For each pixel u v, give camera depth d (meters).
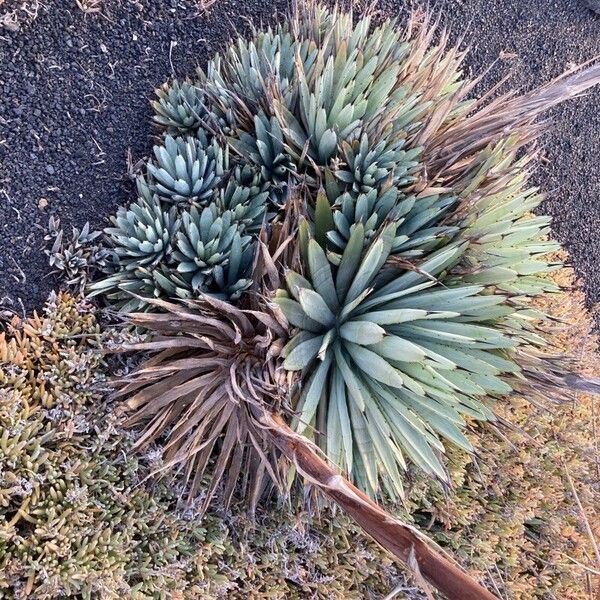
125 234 1.00
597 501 1.41
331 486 0.73
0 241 0.97
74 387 0.94
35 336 0.94
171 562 0.96
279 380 0.88
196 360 0.91
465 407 0.96
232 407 0.92
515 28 1.51
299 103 1.03
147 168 1.00
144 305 0.98
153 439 0.95
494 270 0.97
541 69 1.56
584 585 1.30
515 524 1.27
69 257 0.99
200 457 0.97
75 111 1.02
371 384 0.96
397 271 0.98
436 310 0.95
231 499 1.03
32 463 0.88
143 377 0.91
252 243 1.00
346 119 0.99
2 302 0.96
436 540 1.19
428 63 1.14
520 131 1.07
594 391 0.93
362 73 1.04
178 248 0.98
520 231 1.05
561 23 1.57
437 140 1.04
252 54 1.01
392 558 1.14
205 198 1.00
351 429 0.96
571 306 1.52
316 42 1.10
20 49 0.98
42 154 1.00
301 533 1.01
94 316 0.98
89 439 0.94
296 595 1.07
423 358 0.87
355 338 0.91
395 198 0.96
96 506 0.91
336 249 0.99
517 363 1.03
